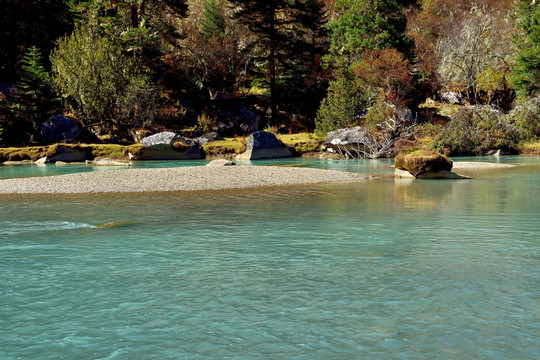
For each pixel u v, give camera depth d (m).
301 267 6.34
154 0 49.88
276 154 39.78
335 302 4.95
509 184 17.47
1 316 4.70
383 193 15.26
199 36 63.75
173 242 8.09
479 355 3.73
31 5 50.22
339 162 33.75
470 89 57.97
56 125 40.12
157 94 46.19
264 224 9.79
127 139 43.16
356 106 45.78
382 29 56.19
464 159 34.19
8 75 49.94
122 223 10.05
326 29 61.41
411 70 56.62
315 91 58.31
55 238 8.51
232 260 6.78
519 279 5.57
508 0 74.69
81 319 4.61
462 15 74.56
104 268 6.41
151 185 17.81
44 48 53.06
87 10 51.88
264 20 52.81
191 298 5.16
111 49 45.00
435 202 12.89
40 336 4.23
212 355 3.81
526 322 4.33
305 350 3.87
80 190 16.64
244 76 62.00
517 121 41.19
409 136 42.12
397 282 5.57
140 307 4.91
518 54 43.75
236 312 4.73
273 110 54.31
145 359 3.76
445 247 7.36
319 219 10.34
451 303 4.84
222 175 20.88
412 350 3.83
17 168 29.38
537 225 9.16
